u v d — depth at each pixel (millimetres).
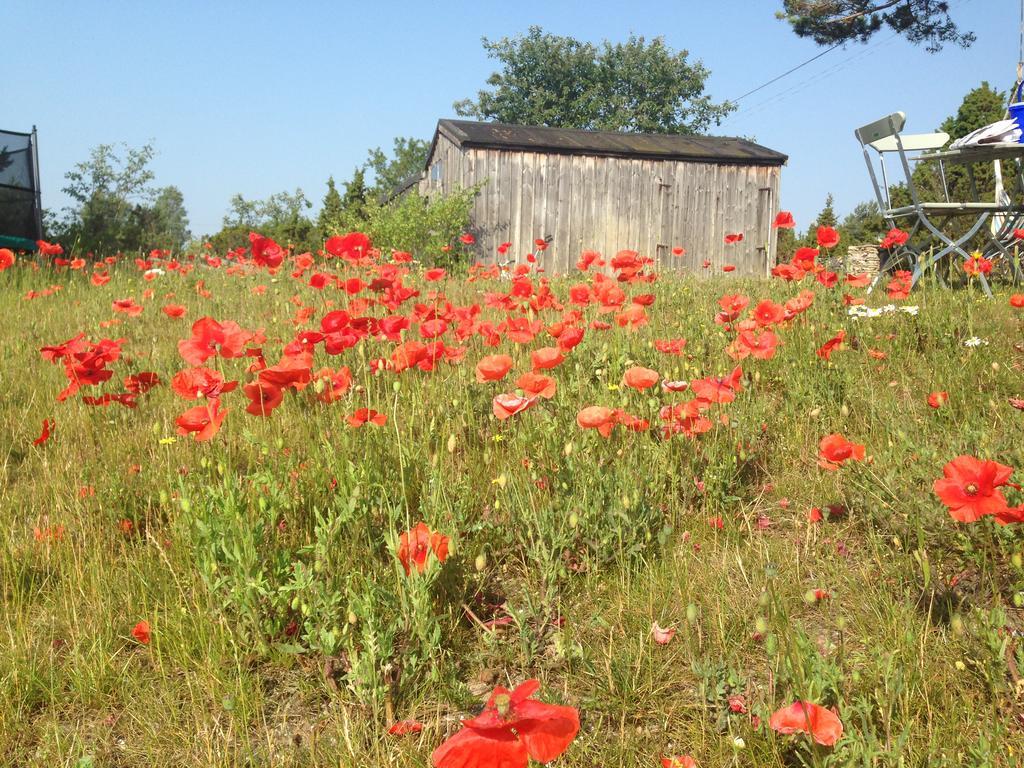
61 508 2979
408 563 2098
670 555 2574
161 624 2326
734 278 9500
